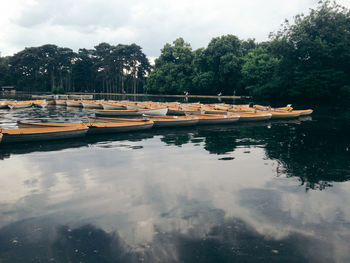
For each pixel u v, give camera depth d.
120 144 14.32
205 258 4.61
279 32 47.59
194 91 85.88
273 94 52.84
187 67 84.69
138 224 5.69
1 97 72.12
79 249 4.84
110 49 110.31
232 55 67.62
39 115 29.33
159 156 11.66
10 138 13.60
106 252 4.76
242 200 7.00
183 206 6.58
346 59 42.09
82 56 110.31
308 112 32.16
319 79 42.78
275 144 14.57
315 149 13.30
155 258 4.59
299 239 5.24
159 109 28.72
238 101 56.75
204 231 5.46
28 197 7.04
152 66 113.38
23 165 10.03
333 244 5.09
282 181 8.52
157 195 7.25
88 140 15.38
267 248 4.93
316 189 7.84
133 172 9.28
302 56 46.38
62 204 6.63
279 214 6.24
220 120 23.75
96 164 10.26
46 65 111.56
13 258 4.59
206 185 8.08
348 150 13.10
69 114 30.83
